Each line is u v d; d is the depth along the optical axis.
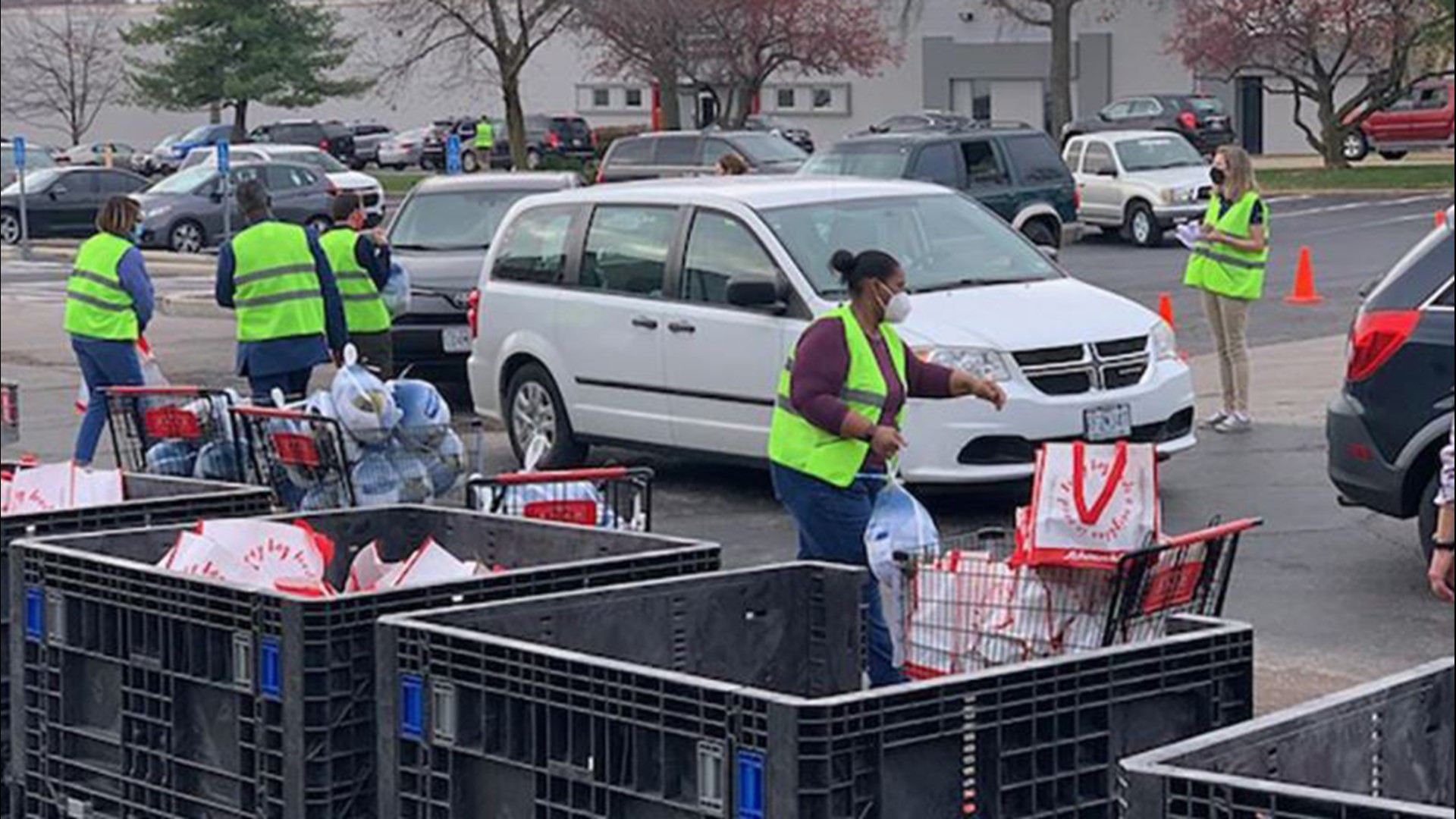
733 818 4.23
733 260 12.54
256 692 5.14
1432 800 4.50
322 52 58.88
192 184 38.31
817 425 7.73
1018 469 11.47
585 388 13.38
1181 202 34.03
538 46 54.88
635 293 13.07
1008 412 11.41
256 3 57.41
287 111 67.62
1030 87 48.88
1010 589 5.55
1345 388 10.02
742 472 13.74
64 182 42.38
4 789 6.11
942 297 12.05
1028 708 4.45
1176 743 4.35
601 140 58.44
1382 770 4.38
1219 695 4.78
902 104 53.12
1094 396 11.62
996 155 27.11
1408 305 9.72
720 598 5.66
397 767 4.86
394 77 57.44
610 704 4.42
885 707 4.22
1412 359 9.66
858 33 48.56
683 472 13.77
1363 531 11.32
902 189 13.02
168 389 10.59
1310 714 4.20
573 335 13.41
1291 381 17.12
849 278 7.78
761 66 49.16
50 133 65.12
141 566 5.48
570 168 55.91
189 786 5.35
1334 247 31.56
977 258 12.64
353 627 5.13
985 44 49.16
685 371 12.72
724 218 12.64
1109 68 47.72
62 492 7.55
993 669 4.53
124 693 5.49
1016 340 11.52
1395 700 4.40
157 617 5.38
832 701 4.16
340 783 5.12
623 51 48.78
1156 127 45.31
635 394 13.08
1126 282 28.30
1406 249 30.83
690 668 5.60
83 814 5.63
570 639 5.34
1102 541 5.44
